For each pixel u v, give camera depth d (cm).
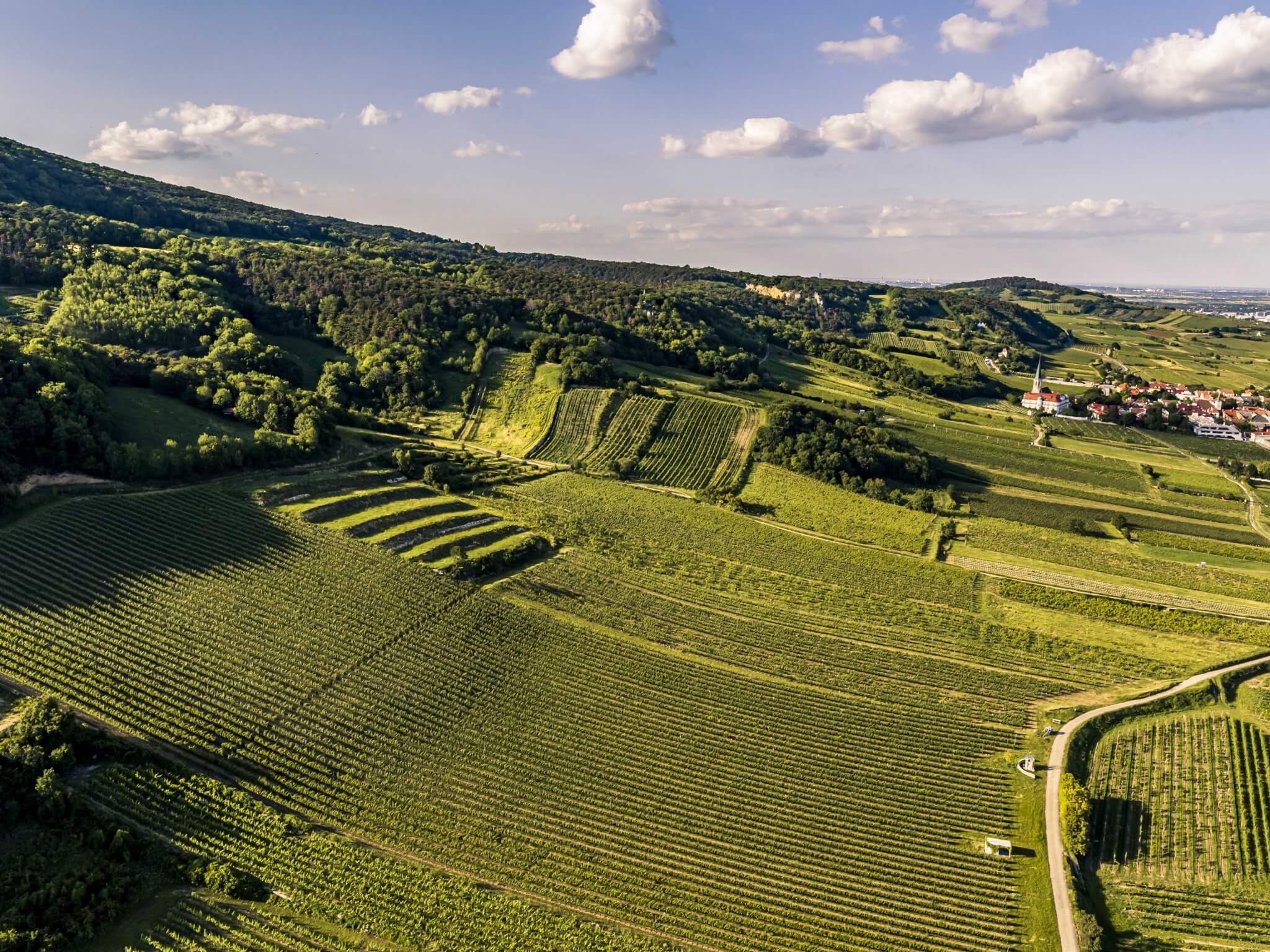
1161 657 9944
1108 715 8594
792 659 9388
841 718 8288
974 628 10512
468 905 5450
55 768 5769
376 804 6284
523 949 5188
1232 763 7888
